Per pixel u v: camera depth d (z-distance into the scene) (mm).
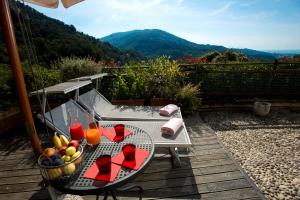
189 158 3066
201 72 5508
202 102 5715
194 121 4715
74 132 1931
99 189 1270
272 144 3637
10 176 2703
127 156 1543
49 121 2381
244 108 5609
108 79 5211
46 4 2211
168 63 5473
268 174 2754
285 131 4207
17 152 3332
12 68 1438
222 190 2369
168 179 2574
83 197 2316
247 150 3414
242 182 2504
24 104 1516
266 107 4988
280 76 5516
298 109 5559
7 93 4117
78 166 1442
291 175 2732
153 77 5199
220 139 3801
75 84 2893
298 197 2332
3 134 3998
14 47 1419
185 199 2236
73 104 3047
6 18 1356
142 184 2482
